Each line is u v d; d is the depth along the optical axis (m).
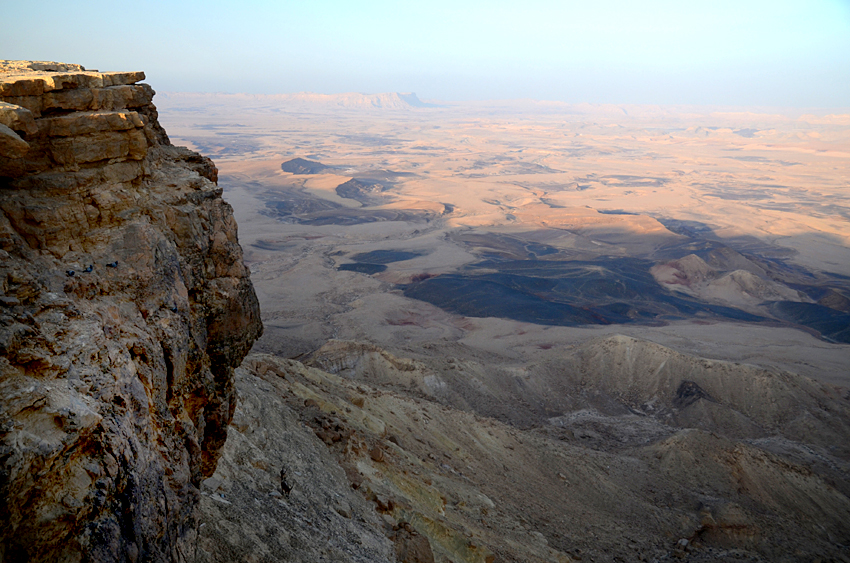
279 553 13.34
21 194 8.37
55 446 6.22
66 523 6.19
